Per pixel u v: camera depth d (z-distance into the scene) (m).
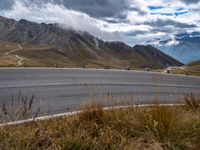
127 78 24.20
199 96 11.73
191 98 8.73
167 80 25.67
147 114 5.48
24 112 5.38
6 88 14.33
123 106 7.00
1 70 21.23
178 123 5.21
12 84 15.73
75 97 13.60
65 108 10.73
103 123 5.81
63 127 5.36
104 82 20.50
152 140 4.86
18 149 4.31
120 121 5.59
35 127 5.48
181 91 19.47
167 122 5.14
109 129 5.08
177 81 25.88
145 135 5.04
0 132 4.79
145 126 5.13
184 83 24.92
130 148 4.62
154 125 4.99
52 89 15.34
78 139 4.50
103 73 26.22
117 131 5.34
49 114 9.16
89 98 13.47
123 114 5.98
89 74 24.39
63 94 14.16
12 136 4.64
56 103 11.78
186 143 4.92
